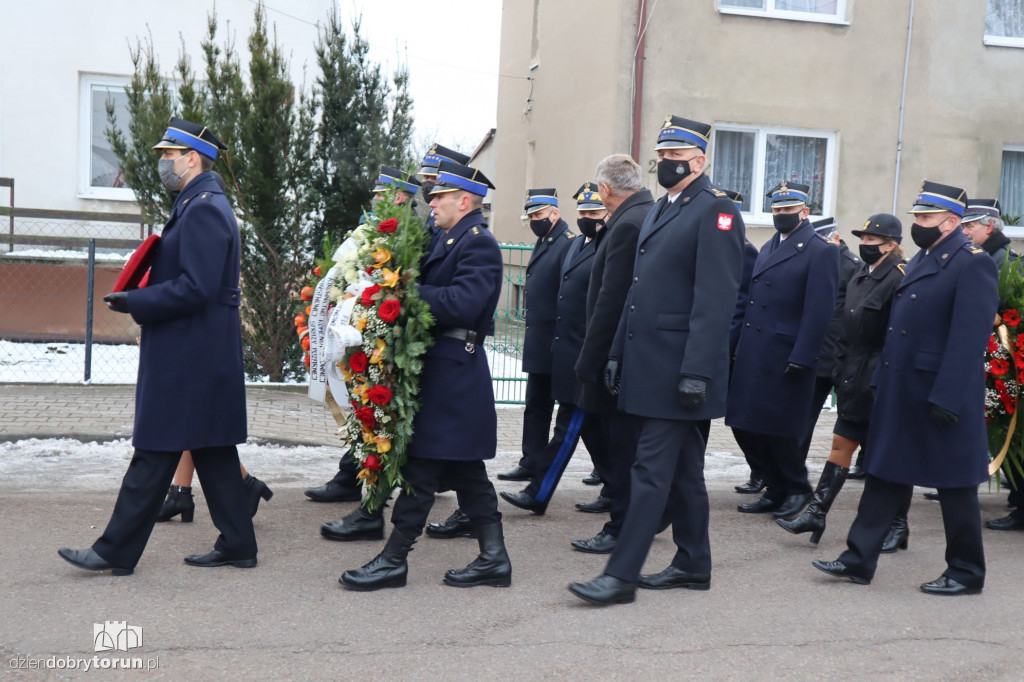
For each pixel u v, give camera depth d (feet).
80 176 38.04
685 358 13.83
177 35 37.76
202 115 29.07
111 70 37.63
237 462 15.34
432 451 14.32
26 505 18.40
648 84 41.39
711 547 17.69
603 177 16.46
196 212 14.49
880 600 14.89
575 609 13.97
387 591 14.51
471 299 14.05
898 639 13.19
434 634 12.82
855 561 15.61
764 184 42.68
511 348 33.86
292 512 18.89
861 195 43.19
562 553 16.98
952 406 14.79
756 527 19.29
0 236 35.83
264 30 30.19
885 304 18.33
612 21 42.24
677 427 14.30
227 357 14.93
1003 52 43.78
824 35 42.32
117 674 11.24
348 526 17.11
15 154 37.19
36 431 23.85
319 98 35.37
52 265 35.96
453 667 11.75
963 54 43.47
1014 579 16.28
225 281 15.01
